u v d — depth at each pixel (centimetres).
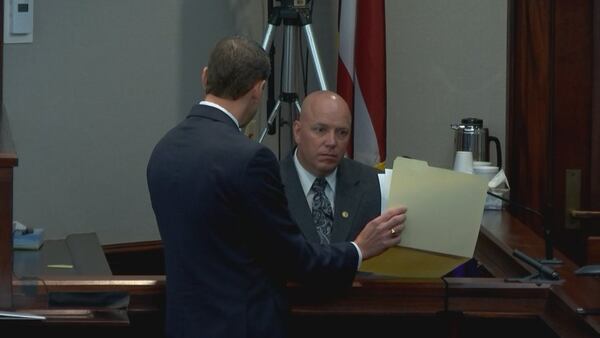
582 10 1400
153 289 762
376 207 945
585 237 1420
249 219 696
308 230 928
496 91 1430
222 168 696
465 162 1295
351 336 779
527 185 1428
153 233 1400
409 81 1441
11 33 1310
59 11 1338
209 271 702
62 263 970
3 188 734
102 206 1370
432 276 773
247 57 734
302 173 949
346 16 1313
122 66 1373
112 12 1363
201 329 699
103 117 1367
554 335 791
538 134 1421
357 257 733
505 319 792
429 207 747
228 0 1432
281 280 723
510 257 981
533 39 1413
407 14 1434
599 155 1409
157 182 722
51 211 1348
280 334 711
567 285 796
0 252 738
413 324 780
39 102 1334
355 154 1329
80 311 746
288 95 1313
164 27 1391
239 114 743
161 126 1399
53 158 1345
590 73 1405
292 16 1292
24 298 752
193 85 1413
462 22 1432
